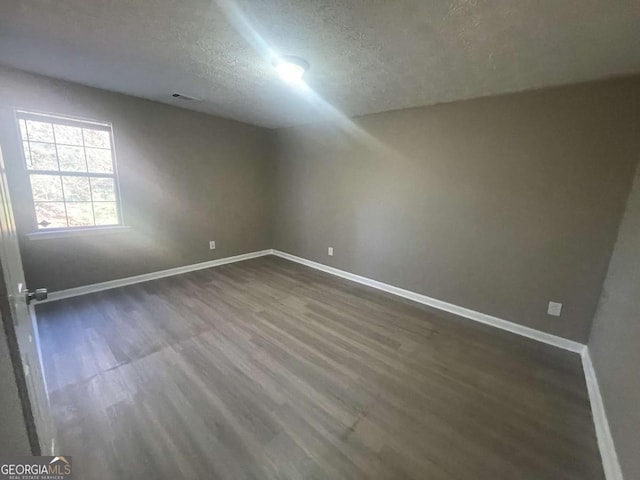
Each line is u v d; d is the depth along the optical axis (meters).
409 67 2.16
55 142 2.91
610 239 2.23
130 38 1.88
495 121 2.66
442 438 1.56
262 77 2.50
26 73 2.60
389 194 3.51
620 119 2.12
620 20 1.45
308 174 4.43
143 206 3.58
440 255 3.16
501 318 2.81
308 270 4.43
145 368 2.04
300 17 1.58
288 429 1.58
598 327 2.16
